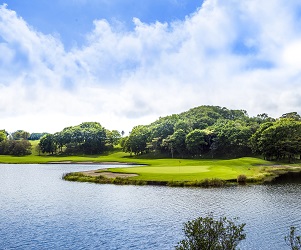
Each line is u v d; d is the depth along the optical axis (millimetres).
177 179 57844
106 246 25656
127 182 58438
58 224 31906
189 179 57594
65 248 25328
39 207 39781
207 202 40750
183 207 38219
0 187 57219
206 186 54219
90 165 116625
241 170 73625
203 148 154625
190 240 15156
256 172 71812
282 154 115125
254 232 28250
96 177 64750
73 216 34969
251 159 106625
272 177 66562
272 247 24719
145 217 34000
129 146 170375
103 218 33969
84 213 36312
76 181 64562
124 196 46125
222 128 151000
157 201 42000
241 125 165750
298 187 52469
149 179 58906
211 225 15430
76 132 198000
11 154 192250
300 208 37000
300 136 113500
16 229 30359
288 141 110062
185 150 154375
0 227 31016
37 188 55656
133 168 79438
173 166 84938
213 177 59375
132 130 193625
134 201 42312
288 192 47594
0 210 38250
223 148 145000
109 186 56344
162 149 167250
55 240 27188
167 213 35531
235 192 47938
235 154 139625
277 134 113188
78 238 27578
